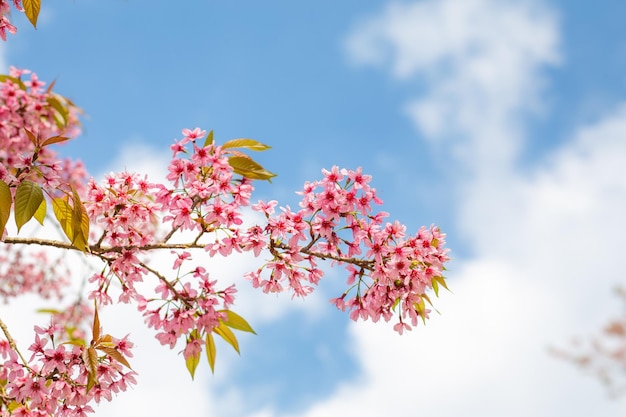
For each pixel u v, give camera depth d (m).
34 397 3.39
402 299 3.72
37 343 3.46
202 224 3.60
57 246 3.73
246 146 3.74
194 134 3.61
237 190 3.63
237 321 3.63
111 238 3.71
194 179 3.55
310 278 3.64
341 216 3.60
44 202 3.85
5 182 3.31
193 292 3.52
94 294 3.67
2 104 5.98
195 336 3.58
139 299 3.55
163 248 3.63
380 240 3.58
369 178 3.58
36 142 3.51
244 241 3.54
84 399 3.45
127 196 3.66
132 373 3.59
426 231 3.65
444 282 3.78
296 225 3.54
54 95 6.07
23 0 3.61
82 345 3.49
